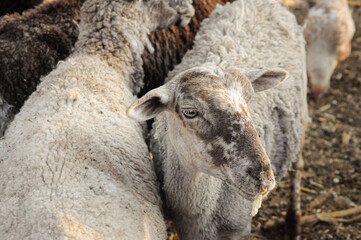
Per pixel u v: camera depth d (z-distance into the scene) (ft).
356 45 34.99
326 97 29.58
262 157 10.28
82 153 12.03
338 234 19.86
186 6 16.53
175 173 13.17
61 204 10.67
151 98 11.48
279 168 17.20
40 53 17.03
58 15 17.94
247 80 11.74
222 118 10.79
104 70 14.79
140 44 15.97
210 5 20.40
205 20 18.33
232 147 10.61
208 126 10.96
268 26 17.31
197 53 16.49
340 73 31.78
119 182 12.09
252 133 10.64
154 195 13.15
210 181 13.05
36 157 11.49
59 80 13.85
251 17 17.29
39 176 11.16
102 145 12.55
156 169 14.58
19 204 10.75
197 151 11.32
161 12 16.31
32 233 10.22
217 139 10.84
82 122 12.78
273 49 16.78
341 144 25.49
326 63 28.32
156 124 14.84
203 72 11.54
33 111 13.12
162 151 14.19
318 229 20.21
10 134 13.00
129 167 12.78
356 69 32.22
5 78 16.71
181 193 13.28
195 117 11.13
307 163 24.16
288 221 19.85
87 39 15.51
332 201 21.58
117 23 15.47
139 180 12.80
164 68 19.47
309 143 25.61
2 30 17.26
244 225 14.52
